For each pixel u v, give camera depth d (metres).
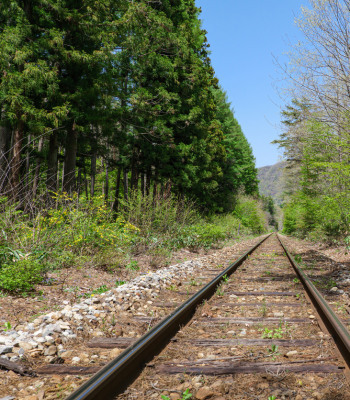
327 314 5.01
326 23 11.15
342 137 12.91
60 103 14.69
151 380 3.48
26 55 12.63
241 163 56.16
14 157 11.86
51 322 5.16
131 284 7.79
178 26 24.41
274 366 3.70
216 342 4.54
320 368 3.58
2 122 13.62
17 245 8.16
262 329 5.14
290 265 12.00
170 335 4.81
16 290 6.81
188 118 23.22
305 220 27.69
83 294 7.19
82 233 9.71
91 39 15.88
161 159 23.12
